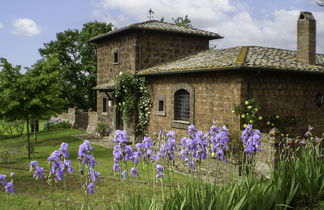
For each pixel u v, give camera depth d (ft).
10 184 14.57
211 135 15.65
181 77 46.19
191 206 12.80
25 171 36.63
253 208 13.47
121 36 58.03
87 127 75.05
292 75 40.70
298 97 41.32
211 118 41.19
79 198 25.41
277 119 39.11
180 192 14.82
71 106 111.14
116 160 13.97
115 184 29.19
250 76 37.37
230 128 38.29
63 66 103.60
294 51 52.65
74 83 106.11
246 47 47.32
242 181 15.97
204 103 42.22
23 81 43.83
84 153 12.26
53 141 62.08
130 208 13.00
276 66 37.52
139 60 54.03
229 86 38.45
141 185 27.32
